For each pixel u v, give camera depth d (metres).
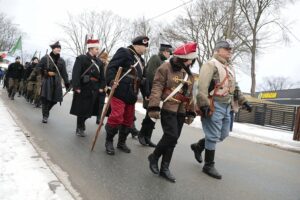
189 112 5.20
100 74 7.55
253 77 37.81
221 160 7.04
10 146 5.73
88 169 5.21
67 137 7.20
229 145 9.43
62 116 10.20
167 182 4.98
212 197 4.61
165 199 4.36
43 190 4.05
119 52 5.86
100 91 7.64
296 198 5.00
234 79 5.50
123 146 6.43
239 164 6.85
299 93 37.94
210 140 5.46
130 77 5.91
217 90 5.31
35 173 4.57
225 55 5.47
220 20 39.41
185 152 7.16
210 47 41.34
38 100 11.84
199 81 5.23
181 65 5.01
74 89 7.14
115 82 5.70
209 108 5.20
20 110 10.67
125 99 5.95
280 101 40.19
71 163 5.43
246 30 38.44
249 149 9.18
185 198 4.46
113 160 5.78
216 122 5.38
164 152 5.11
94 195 4.28
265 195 4.96
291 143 11.90
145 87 6.13
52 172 4.71
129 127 6.35
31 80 12.95
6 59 36.12
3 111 9.63
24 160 5.07
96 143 6.86
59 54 9.05
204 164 5.75
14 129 7.14
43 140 6.74
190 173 5.58
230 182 5.38
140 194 4.44
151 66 6.87
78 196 4.20
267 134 14.31
